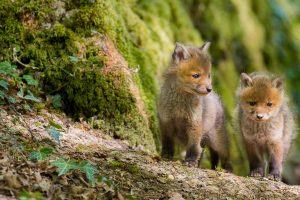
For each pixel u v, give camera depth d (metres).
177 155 13.25
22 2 11.93
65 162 8.26
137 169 9.58
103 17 12.30
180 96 11.46
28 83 11.05
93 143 10.78
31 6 11.94
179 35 16.38
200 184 9.70
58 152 9.48
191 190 9.35
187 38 16.53
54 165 8.26
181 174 9.98
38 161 8.46
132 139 11.80
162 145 11.89
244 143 12.43
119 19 13.12
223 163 13.20
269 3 21.00
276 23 21.09
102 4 12.41
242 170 15.64
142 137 12.01
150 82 13.62
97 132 11.53
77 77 11.73
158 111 11.84
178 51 11.48
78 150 9.95
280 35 21.11
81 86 11.72
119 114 11.86
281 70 20.53
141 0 16.22
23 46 11.77
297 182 19.97
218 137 12.77
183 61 11.39
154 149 12.33
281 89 11.95
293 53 21.31
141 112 12.20
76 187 7.96
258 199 9.63
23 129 9.95
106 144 11.09
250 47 18.67
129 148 11.39
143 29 14.70
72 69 11.74
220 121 12.74
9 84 11.16
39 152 8.55
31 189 7.64
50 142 9.78
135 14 15.27
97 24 12.19
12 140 9.16
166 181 9.48
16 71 11.57
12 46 11.69
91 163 9.26
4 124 9.80
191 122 11.48
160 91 11.88
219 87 16.83
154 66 14.38
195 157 11.48
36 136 9.85
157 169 9.90
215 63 17.50
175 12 16.58
